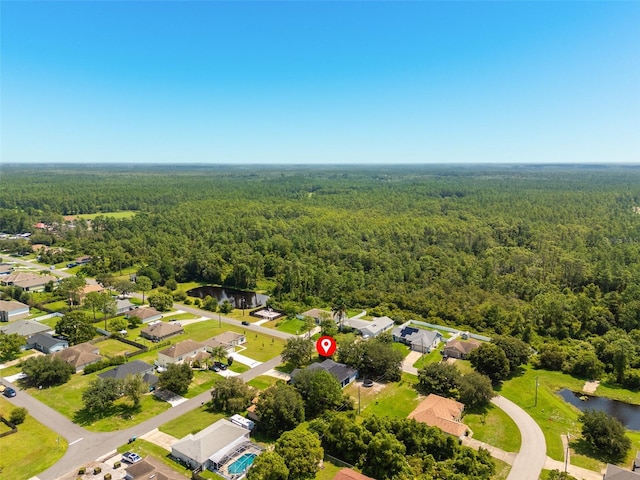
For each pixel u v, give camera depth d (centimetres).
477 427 7738
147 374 9281
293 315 13588
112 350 10962
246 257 18925
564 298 13388
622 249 17562
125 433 7406
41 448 6956
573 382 9656
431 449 6644
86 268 18500
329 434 6825
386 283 15600
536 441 7362
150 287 15950
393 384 9288
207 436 6850
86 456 6775
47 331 11656
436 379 8912
